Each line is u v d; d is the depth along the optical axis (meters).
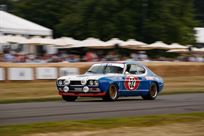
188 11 126.56
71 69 62.59
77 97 35.75
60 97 39.53
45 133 17.86
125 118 22.58
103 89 33.09
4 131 18.17
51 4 143.00
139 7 116.00
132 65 35.88
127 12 114.62
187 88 54.12
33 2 144.12
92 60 79.75
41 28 99.56
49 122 20.75
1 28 89.06
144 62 75.44
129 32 113.88
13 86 52.38
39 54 93.50
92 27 115.81
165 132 18.89
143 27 115.44
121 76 34.47
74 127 19.41
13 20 96.62
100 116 23.80
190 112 26.53
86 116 23.69
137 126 20.19
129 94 35.09
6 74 56.81
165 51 116.81
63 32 123.75
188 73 79.12
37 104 30.75
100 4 115.31
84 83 33.12
